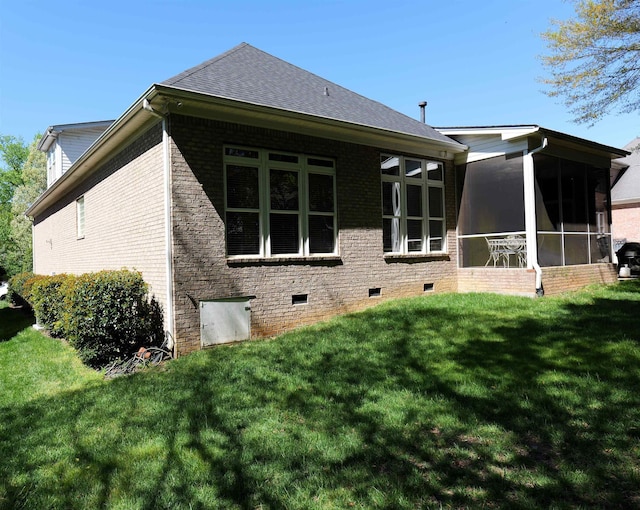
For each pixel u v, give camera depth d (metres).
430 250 10.52
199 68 8.11
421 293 10.15
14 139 37.88
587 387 4.31
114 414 4.44
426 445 3.43
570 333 6.08
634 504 2.58
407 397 4.39
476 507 2.60
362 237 9.09
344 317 8.28
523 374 4.78
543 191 10.12
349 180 8.91
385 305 8.94
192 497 2.90
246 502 2.81
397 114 11.82
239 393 4.80
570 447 3.27
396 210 9.88
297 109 7.82
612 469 2.93
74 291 6.73
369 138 9.18
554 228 10.36
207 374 5.55
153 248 7.17
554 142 10.09
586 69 12.20
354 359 5.70
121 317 6.61
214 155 7.08
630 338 5.67
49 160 19.16
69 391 5.42
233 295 7.22
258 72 9.46
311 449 3.48
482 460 3.17
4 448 3.81
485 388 4.49
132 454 3.54
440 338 6.29
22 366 6.90
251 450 3.51
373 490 2.85
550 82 12.83
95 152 9.17
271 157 7.85
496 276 10.10
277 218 7.94
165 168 6.64
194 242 6.83
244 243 7.51
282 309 7.82
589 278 11.18
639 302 8.31
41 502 2.94
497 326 6.71
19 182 37.47
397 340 6.36
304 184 8.26
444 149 10.51
